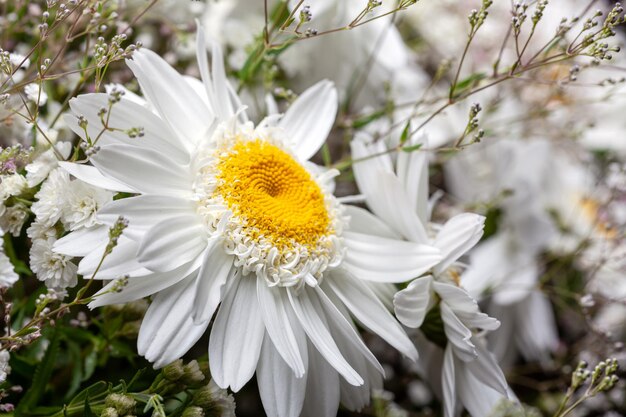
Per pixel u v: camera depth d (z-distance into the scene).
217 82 0.28
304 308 0.27
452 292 0.28
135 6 0.32
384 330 0.28
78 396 0.26
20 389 0.26
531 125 0.37
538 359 0.37
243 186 0.27
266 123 0.29
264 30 0.29
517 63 0.28
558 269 0.36
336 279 0.28
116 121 0.27
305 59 0.34
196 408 0.26
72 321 0.28
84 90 0.31
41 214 0.26
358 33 0.34
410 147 0.28
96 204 0.26
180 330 0.26
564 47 0.29
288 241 0.27
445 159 0.36
